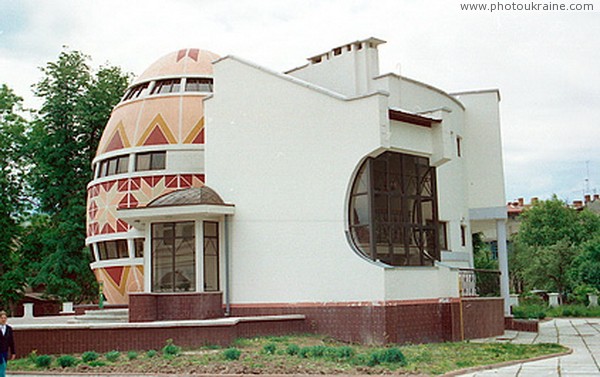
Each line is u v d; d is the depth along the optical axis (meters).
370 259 18.33
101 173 29.61
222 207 20.92
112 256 28.45
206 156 22.45
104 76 39.81
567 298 48.47
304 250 19.67
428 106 25.22
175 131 27.84
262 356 14.57
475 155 28.53
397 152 19.64
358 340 18.19
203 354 15.21
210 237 21.38
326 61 24.16
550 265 49.84
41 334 16.25
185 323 16.61
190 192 21.52
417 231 19.86
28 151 39.06
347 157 19.02
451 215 26.22
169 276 21.41
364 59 23.30
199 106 28.41
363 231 18.67
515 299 38.59
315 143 19.81
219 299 20.92
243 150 21.47
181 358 14.66
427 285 19.22
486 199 28.16
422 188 20.33
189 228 21.36
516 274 57.25
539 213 59.56
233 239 21.25
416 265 19.59
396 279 18.25
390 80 23.22
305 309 19.41
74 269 37.91
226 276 21.14
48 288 38.75
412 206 19.88
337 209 19.09
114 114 30.36
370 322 18.00
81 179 38.94
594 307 38.47
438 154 20.48
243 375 12.58
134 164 28.05
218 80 22.50
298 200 20.00
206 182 22.41
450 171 26.55
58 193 38.47
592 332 23.48
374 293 18.02
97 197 29.06
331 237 19.14
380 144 18.31
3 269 39.53
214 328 16.80
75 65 39.41
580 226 58.91
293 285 19.77
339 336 18.59
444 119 20.64
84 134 39.44
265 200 20.72
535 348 16.98
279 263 20.12
